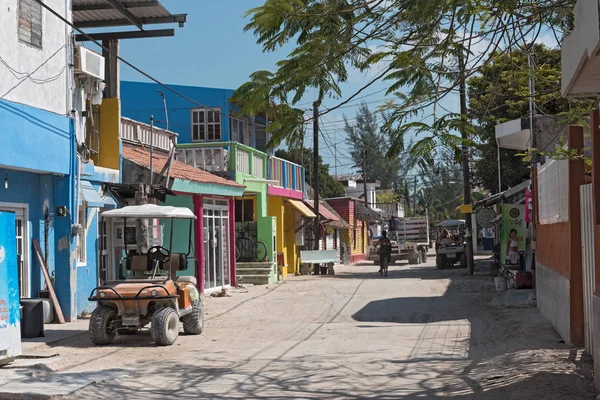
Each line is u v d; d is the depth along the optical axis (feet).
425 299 71.26
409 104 25.55
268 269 95.09
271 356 40.42
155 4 59.93
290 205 117.70
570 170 38.73
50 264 55.11
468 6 24.45
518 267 76.13
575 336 38.70
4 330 37.01
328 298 74.33
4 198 50.49
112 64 67.00
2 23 48.52
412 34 24.97
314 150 122.72
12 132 48.47
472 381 31.48
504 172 121.19
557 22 26.81
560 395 27.66
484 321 54.19
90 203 58.34
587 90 28.60
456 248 122.93
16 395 30.19
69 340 47.01
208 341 46.98
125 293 45.24
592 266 34.37
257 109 24.35
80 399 29.76
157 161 75.77
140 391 31.17
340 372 34.81
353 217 177.58
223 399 29.37
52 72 54.54
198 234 78.18
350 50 24.23
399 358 38.86
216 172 92.38
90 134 65.36
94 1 60.18
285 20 23.15
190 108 106.73
